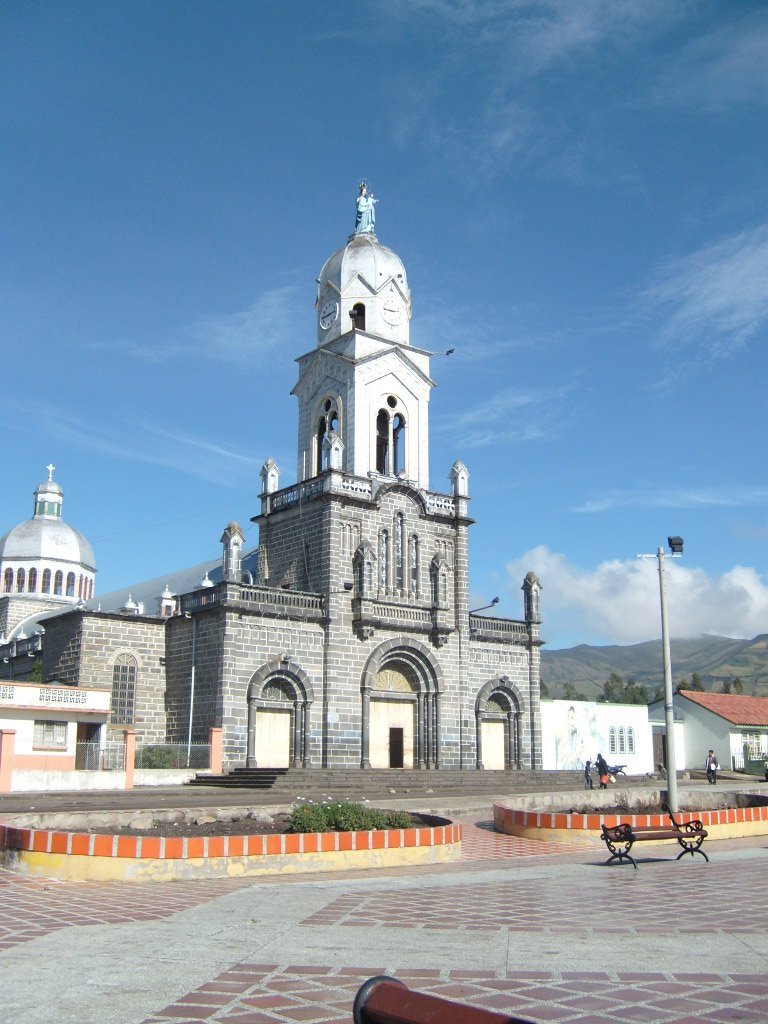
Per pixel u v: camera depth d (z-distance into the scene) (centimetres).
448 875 2122
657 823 2898
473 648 6450
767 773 6781
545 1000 1055
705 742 8344
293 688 5631
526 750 6594
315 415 6631
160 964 1222
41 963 1226
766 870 2234
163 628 5984
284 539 6200
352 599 5872
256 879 2042
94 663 5750
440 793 4981
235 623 5459
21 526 9725
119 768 4897
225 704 5331
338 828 2402
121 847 2000
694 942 1370
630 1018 988
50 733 4906
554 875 2131
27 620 8969
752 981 1138
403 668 6150
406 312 6806
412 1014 630
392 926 1480
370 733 5922
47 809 3431
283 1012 1014
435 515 6375
